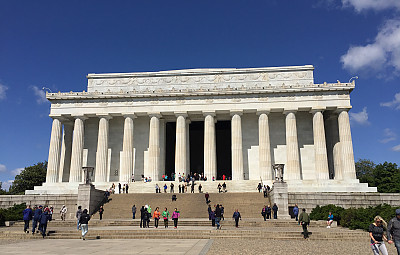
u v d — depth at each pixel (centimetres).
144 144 6725
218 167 7912
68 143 6738
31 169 8681
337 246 2164
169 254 1739
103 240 2494
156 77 6856
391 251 2041
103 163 6191
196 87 6731
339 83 6003
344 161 5838
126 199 4666
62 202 4609
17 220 3947
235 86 6681
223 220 3478
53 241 2447
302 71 6619
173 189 5262
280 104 6119
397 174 6444
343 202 4094
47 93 6381
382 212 3033
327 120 6644
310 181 5738
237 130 6125
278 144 6544
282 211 3969
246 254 1783
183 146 6166
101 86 6925
